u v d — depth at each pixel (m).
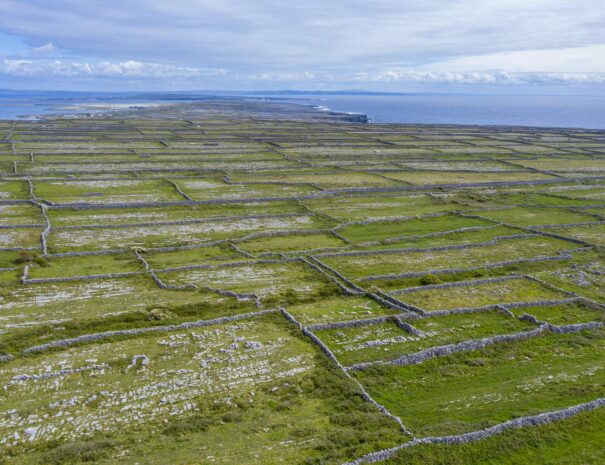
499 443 25.45
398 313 40.16
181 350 34.19
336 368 32.16
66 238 57.34
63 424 26.44
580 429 26.98
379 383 31.08
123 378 30.78
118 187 84.50
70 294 42.38
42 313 38.59
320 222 67.81
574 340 36.88
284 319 38.97
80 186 84.19
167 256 53.00
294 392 29.86
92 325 36.94
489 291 45.28
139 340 35.38
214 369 31.95
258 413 27.77
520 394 29.97
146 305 40.66
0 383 29.81
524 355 34.84
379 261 52.91
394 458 24.14
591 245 59.00
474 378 31.95
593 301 43.16
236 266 50.34
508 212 75.62
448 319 39.59
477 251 57.09
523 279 48.31
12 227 59.84
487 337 36.53
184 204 74.56
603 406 28.48
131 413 27.52
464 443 25.25
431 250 56.72
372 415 27.50
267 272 48.94
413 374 32.31
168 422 26.80
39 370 31.23
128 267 49.16
